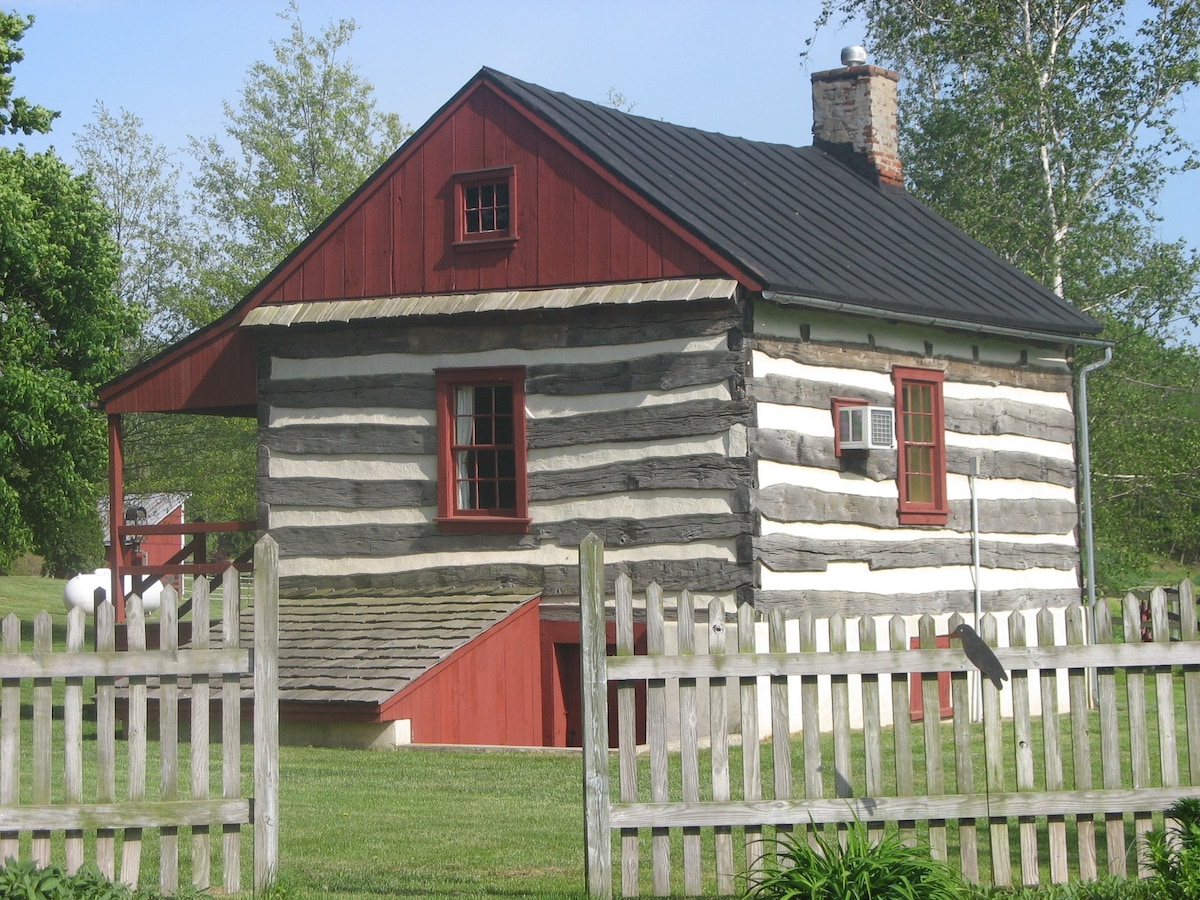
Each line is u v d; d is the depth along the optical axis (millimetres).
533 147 16062
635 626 15055
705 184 17078
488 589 15922
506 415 16219
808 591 15125
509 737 15164
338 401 16969
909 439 16812
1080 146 26109
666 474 15008
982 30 26219
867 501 15992
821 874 6633
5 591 37312
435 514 16391
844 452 15750
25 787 11000
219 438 39781
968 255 20172
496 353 16094
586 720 7258
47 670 7168
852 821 7262
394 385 16672
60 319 24312
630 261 15359
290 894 7367
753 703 7289
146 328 40812
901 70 31359
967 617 17312
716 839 7270
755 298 14773
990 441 18062
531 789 11211
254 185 41375
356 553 16750
